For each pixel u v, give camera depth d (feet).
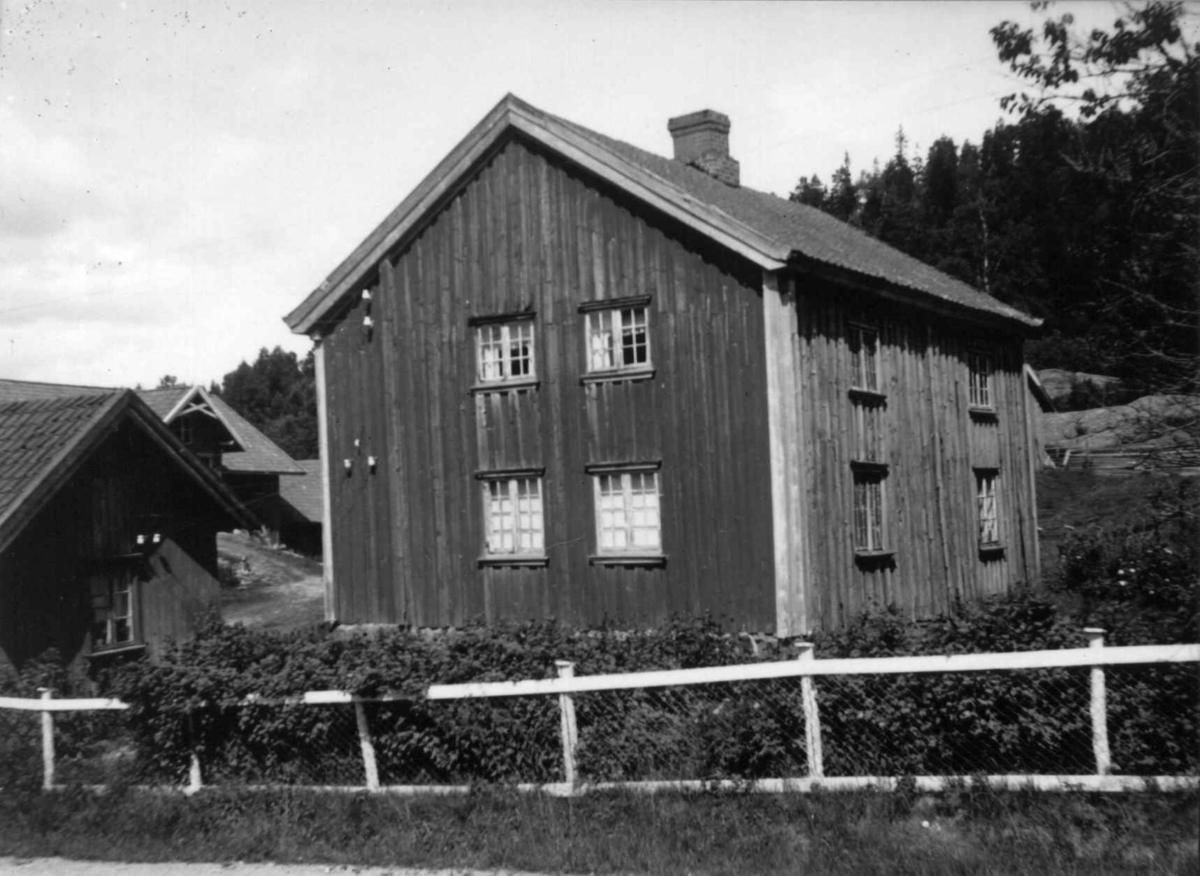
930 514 60.49
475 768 30.68
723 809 26.48
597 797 27.99
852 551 51.90
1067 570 57.00
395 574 58.90
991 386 70.74
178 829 30.40
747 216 52.85
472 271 57.11
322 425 61.67
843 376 52.95
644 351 52.49
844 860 23.30
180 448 61.21
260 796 31.22
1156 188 37.19
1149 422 37.91
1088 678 25.77
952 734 26.76
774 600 48.08
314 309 61.36
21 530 50.34
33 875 28.50
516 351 56.18
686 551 50.55
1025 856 22.48
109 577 57.82
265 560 132.77
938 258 188.85
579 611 53.42
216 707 32.89
